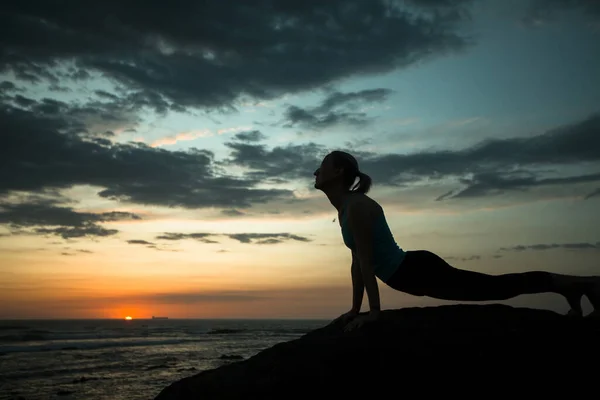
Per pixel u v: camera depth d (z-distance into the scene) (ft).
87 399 49.37
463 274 10.75
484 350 8.98
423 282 10.83
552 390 8.40
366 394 8.66
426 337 9.48
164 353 100.99
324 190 11.51
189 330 241.14
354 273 11.93
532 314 10.77
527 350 8.95
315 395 8.76
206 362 83.76
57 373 68.59
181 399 9.57
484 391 8.46
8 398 49.78
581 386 8.41
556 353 8.87
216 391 9.37
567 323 9.98
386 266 10.90
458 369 8.71
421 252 10.94
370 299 10.43
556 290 10.77
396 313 11.46
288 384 8.94
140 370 72.38
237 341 146.41
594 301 10.56
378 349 9.21
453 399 8.46
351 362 9.06
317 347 9.73
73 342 130.52
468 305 11.75
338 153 11.26
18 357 89.66
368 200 10.68
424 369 8.77
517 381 8.50
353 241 10.97
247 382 9.33
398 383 8.69
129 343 131.23
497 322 10.11
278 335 190.90
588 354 8.86
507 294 10.78
